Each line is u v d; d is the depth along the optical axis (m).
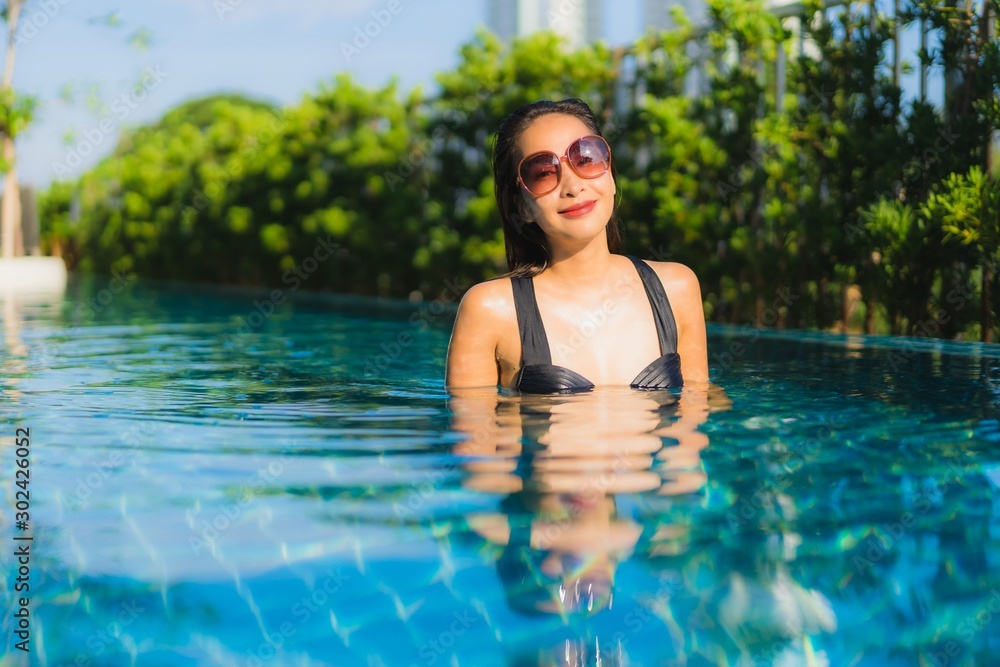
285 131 11.24
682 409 2.27
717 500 1.52
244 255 13.13
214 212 13.43
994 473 1.69
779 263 5.36
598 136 2.53
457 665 1.03
